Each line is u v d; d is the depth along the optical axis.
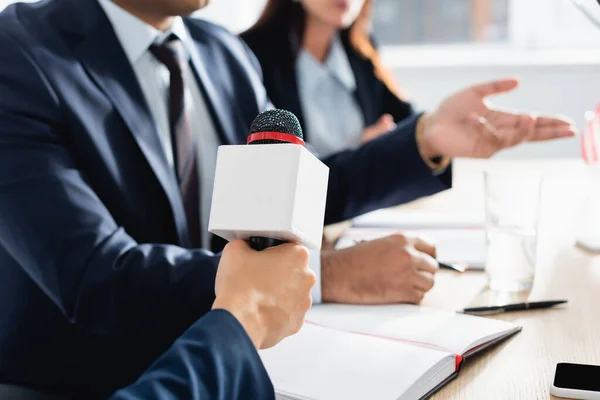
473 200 2.04
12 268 1.18
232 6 3.88
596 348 0.97
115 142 1.21
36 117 1.12
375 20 4.37
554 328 1.05
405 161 1.45
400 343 0.92
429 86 3.82
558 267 1.38
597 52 3.92
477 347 0.96
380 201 1.49
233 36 1.67
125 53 1.27
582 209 1.88
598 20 1.39
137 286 1.03
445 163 1.45
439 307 1.15
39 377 1.18
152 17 1.35
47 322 1.17
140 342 1.14
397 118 2.71
